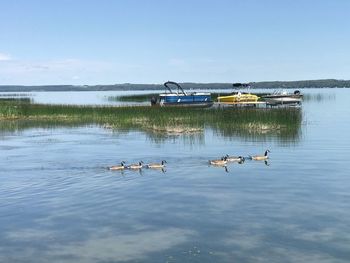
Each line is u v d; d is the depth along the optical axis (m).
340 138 43.53
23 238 17.36
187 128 49.56
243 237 17.03
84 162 32.22
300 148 37.72
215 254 15.59
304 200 21.66
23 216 19.97
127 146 39.88
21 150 38.06
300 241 16.56
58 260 15.36
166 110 62.22
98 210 20.64
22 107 72.94
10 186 25.22
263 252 15.69
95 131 52.12
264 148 38.00
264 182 25.56
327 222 18.45
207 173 28.31
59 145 40.88
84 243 16.77
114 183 25.73
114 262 15.12
